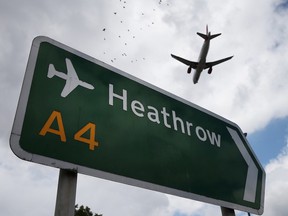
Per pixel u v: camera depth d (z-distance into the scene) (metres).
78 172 2.37
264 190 3.98
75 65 2.85
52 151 2.30
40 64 2.59
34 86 2.45
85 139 2.55
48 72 2.60
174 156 3.22
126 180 2.66
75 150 2.44
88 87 2.84
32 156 2.18
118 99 3.04
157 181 2.91
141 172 2.82
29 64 2.52
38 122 2.33
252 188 3.83
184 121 3.61
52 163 2.26
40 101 2.42
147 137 3.07
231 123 4.27
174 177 3.08
